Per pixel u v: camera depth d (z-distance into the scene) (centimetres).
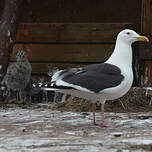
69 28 1745
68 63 1745
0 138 823
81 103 1277
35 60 1759
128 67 952
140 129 916
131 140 783
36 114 1160
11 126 966
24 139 809
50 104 1405
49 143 767
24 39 1766
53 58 1753
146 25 1641
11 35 1443
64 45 1750
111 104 1260
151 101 1291
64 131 896
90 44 1731
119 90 929
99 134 858
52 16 1861
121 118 1082
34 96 1513
